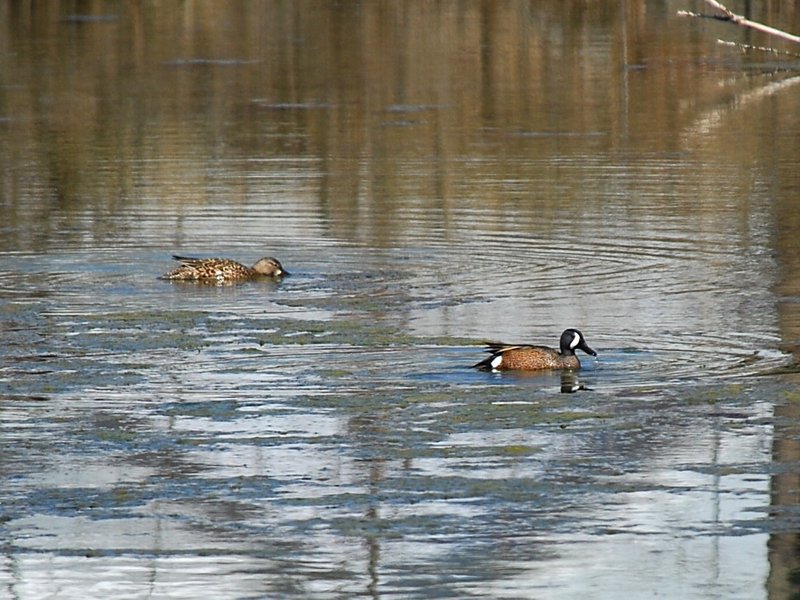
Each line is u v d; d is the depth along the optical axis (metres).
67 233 45.53
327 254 42.44
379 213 48.66
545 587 20.56
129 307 35.81
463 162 59.16
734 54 99.12
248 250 43.06
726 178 54.69
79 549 21.70
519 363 29.95
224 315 34.88
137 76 90.62
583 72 90.50
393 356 31.16
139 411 27.53
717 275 39.03
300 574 20.88
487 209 49.09
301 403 27.89
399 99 79.69
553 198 51.03
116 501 23.30
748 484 23.83
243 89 84.50
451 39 107.00
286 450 25.39
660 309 35.25
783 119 70.81
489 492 23.50
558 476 24.16
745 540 21.88
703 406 27.56
